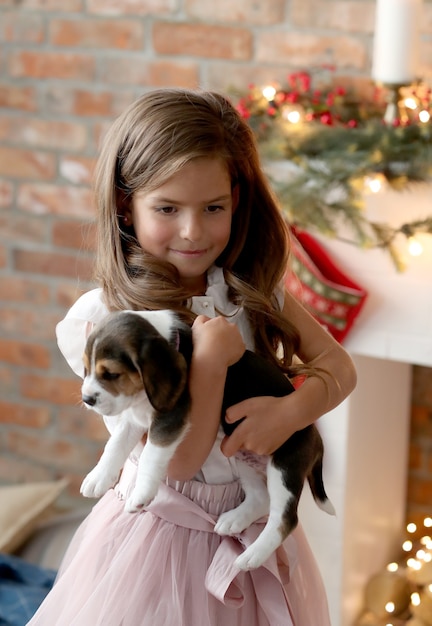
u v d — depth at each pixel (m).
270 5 2.58
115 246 1.53
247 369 1.45
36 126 2.93
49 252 3.01
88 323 1.54
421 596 2.65
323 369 1.58
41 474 3.19
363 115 2.40
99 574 1.53
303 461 1.44
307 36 2.56
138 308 1.49
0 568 2.41
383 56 2.24
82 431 3.11
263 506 1.49
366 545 2.72
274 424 1.40
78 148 2.90
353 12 2.49
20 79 2.92
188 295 1.50
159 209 1.46
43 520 2.71
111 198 1.53
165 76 2.75
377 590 2.71
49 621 1.57
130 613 1.46
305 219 2.26
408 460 2.92
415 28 2.21
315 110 2.39
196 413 1.36
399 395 2.77
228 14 2.63
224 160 1.48
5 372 3.17
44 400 3.14
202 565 1.50
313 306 2.32
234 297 1.60
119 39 2.77
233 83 2.68
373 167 2.19
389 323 2.34
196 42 2.69
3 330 3.14
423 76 2.44
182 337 1.36
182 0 2.67
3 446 3.24
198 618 1.47
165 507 1.51
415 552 2.93
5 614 2.26
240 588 1.48
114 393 1.26
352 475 2.55
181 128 1.45
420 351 2.32
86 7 2.78
